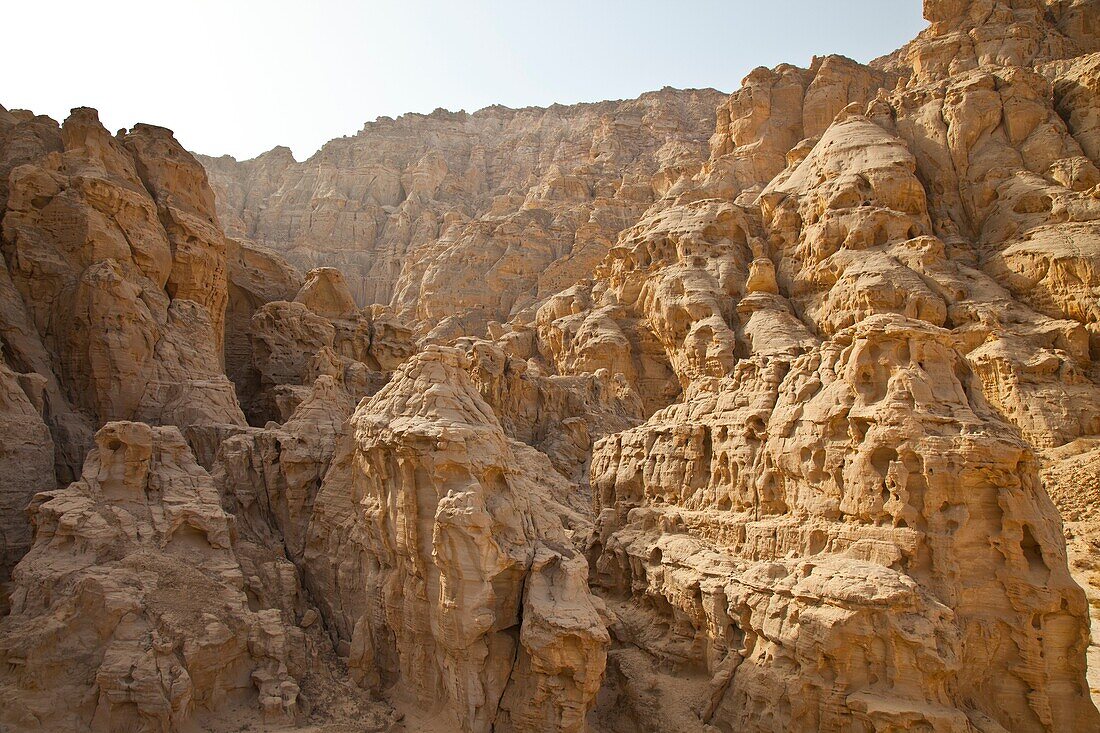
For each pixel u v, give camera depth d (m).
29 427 22.95
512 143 140.25
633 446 27.53
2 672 16.53
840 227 48.00
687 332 50.12
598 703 21.50
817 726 17.20
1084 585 30.20
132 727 16.14
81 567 18.19
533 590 17.83
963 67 63.31
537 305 79.38
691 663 21.25
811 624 17.58
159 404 29.38
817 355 21.73
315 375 36.56
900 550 18.16
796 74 79.25
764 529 21.03
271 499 24.84
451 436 18.38
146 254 31.95
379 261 113.31
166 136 38.81
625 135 120.44
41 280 29.58
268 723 17.61
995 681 17.84
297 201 126.31
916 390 19.00
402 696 19.38
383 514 19.88
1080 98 52.41
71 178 31.23
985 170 50.22
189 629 17.66
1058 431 36.69
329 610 22.33
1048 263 42.56
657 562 23.64
